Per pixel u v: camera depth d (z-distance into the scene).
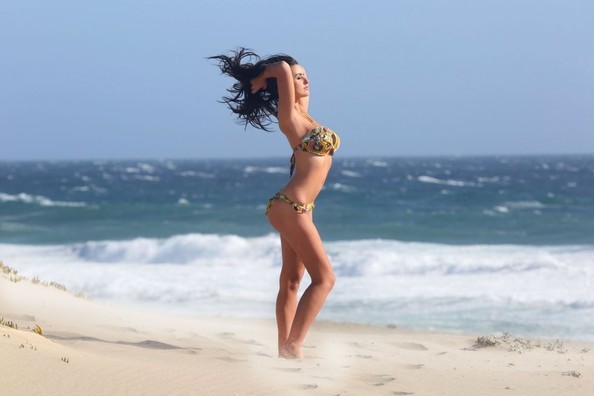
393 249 26.20
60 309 9.95
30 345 5.16
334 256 21.94
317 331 12.55
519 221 39.62
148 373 5.14
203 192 71.12
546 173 117.38
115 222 41.00
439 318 14.25
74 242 32.34
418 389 5.91
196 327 10.25
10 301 9.90
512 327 13.30
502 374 6.93
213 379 5.25
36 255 25.25
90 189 78.06
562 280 18.22
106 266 21.83
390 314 14.73
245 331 10.38
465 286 17.73
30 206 49.19
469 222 39.88
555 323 13.55
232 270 20.98
